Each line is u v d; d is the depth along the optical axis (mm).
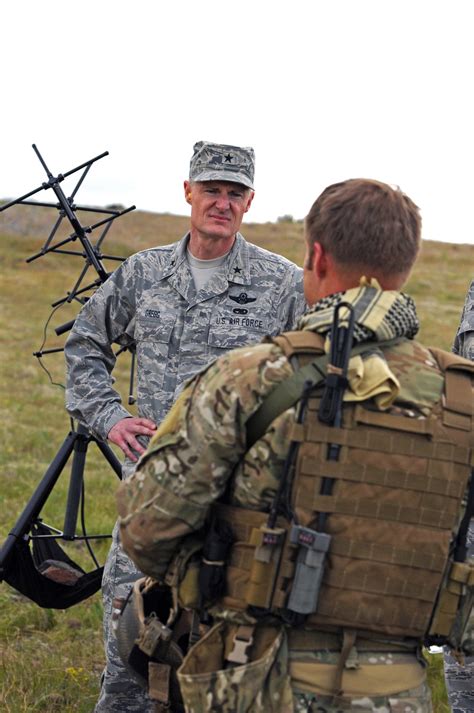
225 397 1979
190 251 3689
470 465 1994
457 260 33031
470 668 3285
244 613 1981
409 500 1944
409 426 1959
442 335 20109
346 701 1945
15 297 23328
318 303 2086
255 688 1949
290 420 1962
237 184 3559
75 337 3762
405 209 2098
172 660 2266
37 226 36656
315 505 1925
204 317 3623
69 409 3717
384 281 2096
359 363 1971
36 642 4805
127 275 3734
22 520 4074
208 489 2002
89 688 4270
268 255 3734
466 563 2014
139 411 3680
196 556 2084
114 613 2523
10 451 9609
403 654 2014
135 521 2062
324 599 1933
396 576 1935
